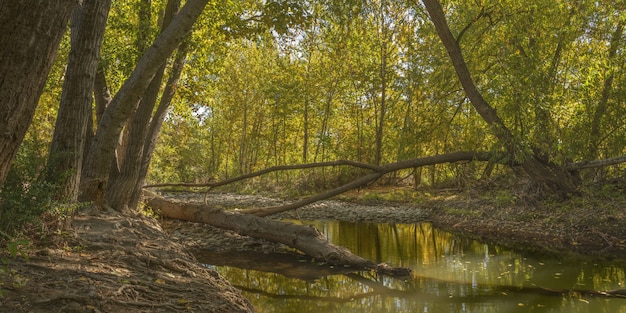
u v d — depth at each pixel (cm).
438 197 2239
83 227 722
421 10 1515
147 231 865
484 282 809
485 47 1488
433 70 1703
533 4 1373
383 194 2545
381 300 702
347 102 3372
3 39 277
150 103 1079
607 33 1499
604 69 1434
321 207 2158
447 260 1009
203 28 1170
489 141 1577
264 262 966
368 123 3391
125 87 823
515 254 1062
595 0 1457
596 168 1490
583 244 1118
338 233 1420
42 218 568
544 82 1359
